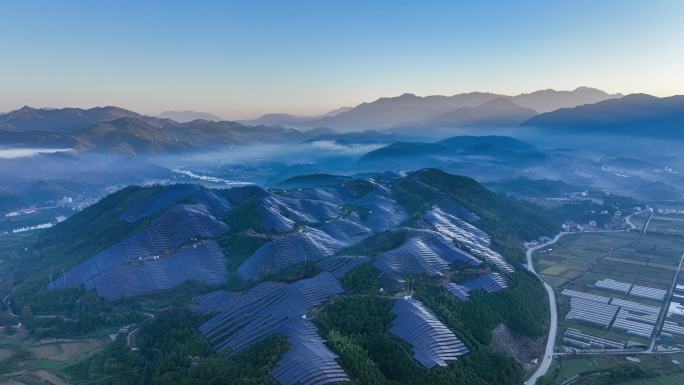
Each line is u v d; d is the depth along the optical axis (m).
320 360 188.00
